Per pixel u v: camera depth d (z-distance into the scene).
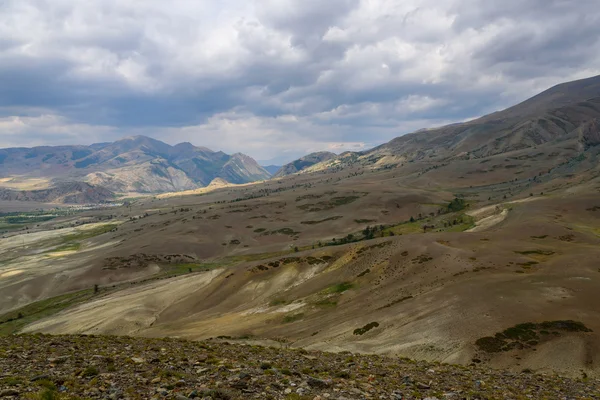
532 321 58.28
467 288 79.06
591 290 69.12
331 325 81.50
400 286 98.69
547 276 81.62
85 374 18.03
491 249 117.31
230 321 111.00
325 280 127.06
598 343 49.41
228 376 19.33
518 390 24.70
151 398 14.87
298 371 22.64
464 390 22.27
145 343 31.19
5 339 29.12
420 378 24.92
